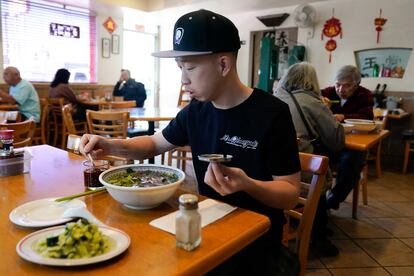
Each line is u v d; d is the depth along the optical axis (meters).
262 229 0.81
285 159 1.01
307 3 5.24
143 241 0.71
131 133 3.76
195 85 0.96
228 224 0.80
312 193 1.21
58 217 0.82
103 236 0.68
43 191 1.01
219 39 0.90
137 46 7.55
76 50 6.13
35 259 0.59
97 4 5.66
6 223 0.79
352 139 2.26
